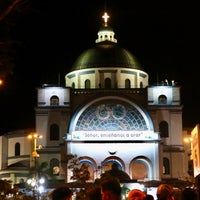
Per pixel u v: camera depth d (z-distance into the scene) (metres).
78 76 108.50
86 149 97.19
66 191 12.55
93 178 96.50
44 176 96.69
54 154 100.94
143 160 97.38
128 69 107.69
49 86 104.00
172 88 104.44
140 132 98.25
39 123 102.44
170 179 98.00
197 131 65.31
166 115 103.44
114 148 97.38
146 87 104.00
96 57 108.75
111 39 115.44
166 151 102.00
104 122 99.00
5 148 112.44
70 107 102.88
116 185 11.65
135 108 99.50
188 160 105.75
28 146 108.69
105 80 107.25
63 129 102.06
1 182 59.44
